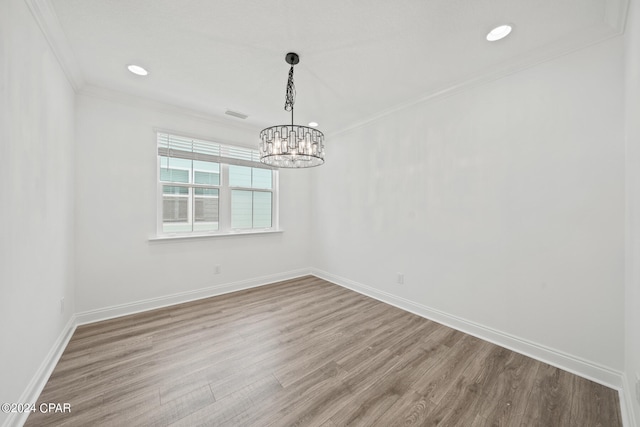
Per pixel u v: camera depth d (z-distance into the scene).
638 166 1.33
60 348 2.05
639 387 1.28
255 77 2.39
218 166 3.53
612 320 1.72
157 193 3.02
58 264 2.02
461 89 2.48
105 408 1.50
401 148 3.05
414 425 1.41
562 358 1.92
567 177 1.89
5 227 1.25
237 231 3.72
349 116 3.37
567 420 1.45
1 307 1.22
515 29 1.73
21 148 1.40
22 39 1.39
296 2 1.51
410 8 1.56
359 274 3.63
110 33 1.79
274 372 1.85
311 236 4.51
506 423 1.43
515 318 2.16
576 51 1.84
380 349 2.16
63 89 2.11
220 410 1.50
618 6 1.48
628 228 1.57
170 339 2.29
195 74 2.34
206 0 1.50
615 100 1.69
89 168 2.56
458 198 2.52
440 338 2.35
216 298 3.33
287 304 3.15
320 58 2.08
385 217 3.26
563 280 1.92
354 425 1.41
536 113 2.03
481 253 2.36
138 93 2.71
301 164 2.45
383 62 2.13
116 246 2.73
